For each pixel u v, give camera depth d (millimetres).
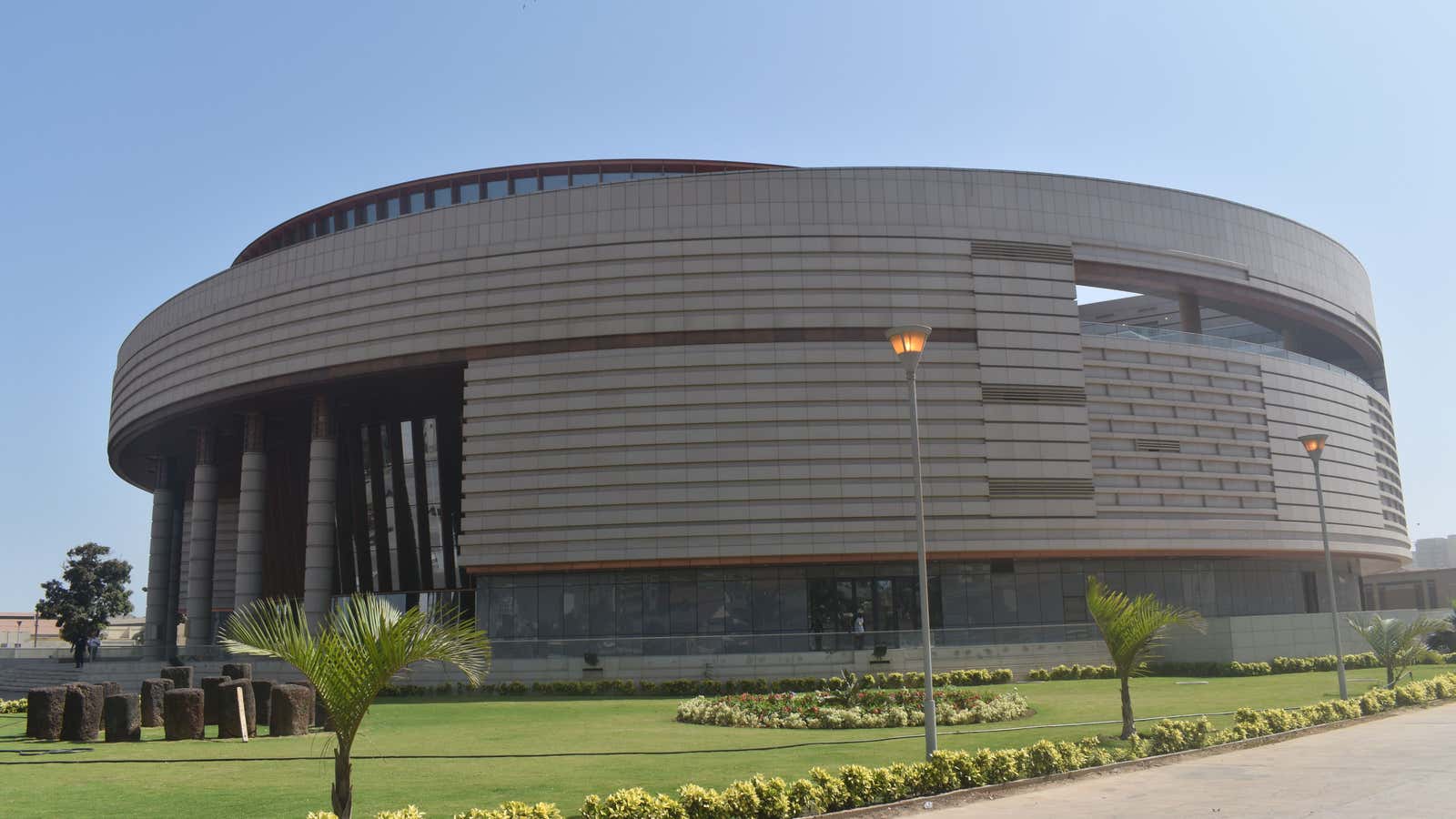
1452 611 52969
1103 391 47875
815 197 46094
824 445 44219
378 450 55219
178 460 69312
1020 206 47719
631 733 25375
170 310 55625
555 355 45250
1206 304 54469
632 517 43781
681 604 44688
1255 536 49594
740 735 24516
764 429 44188
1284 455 51688
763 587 44906
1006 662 42531
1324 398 54594
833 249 45656
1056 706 29938
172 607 72250
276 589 63844
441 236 47312
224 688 24125
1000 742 22234
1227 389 50719
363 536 55844
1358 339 60812
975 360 45719
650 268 45344
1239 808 14906
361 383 49000
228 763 20000
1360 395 57469
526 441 44781
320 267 49094
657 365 44656
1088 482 46156
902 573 45656
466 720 29312
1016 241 47188
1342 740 22516
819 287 45312
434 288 46719
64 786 17219
